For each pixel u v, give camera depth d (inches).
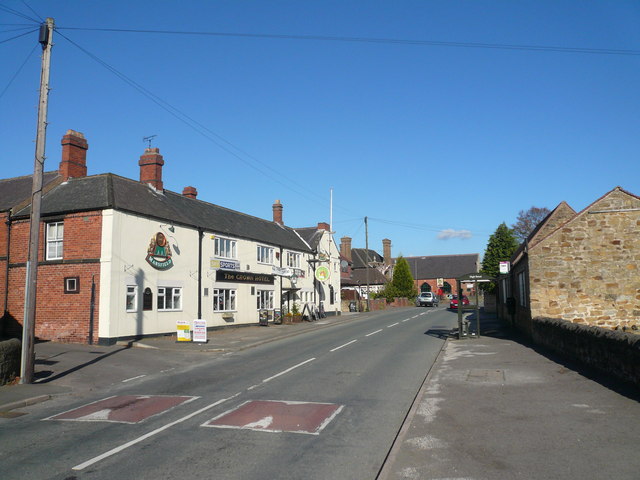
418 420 343.9
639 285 740.7
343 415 366.3
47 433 331.3
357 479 241.0
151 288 917.2
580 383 437.7
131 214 876.6
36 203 531.8
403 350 749.3
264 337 994.1
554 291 761.6
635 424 307.4
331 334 1063.6
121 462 268.1
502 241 1833.2
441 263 3742.6
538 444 280.8
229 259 1185.4
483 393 423.5
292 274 1497.3
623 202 756.0
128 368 624.1
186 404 414.0
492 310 1807.3
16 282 895.1
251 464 262.7
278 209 1759.4
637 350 386.3
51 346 787.4
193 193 1274.6
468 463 255.6
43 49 540.7
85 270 836.6
